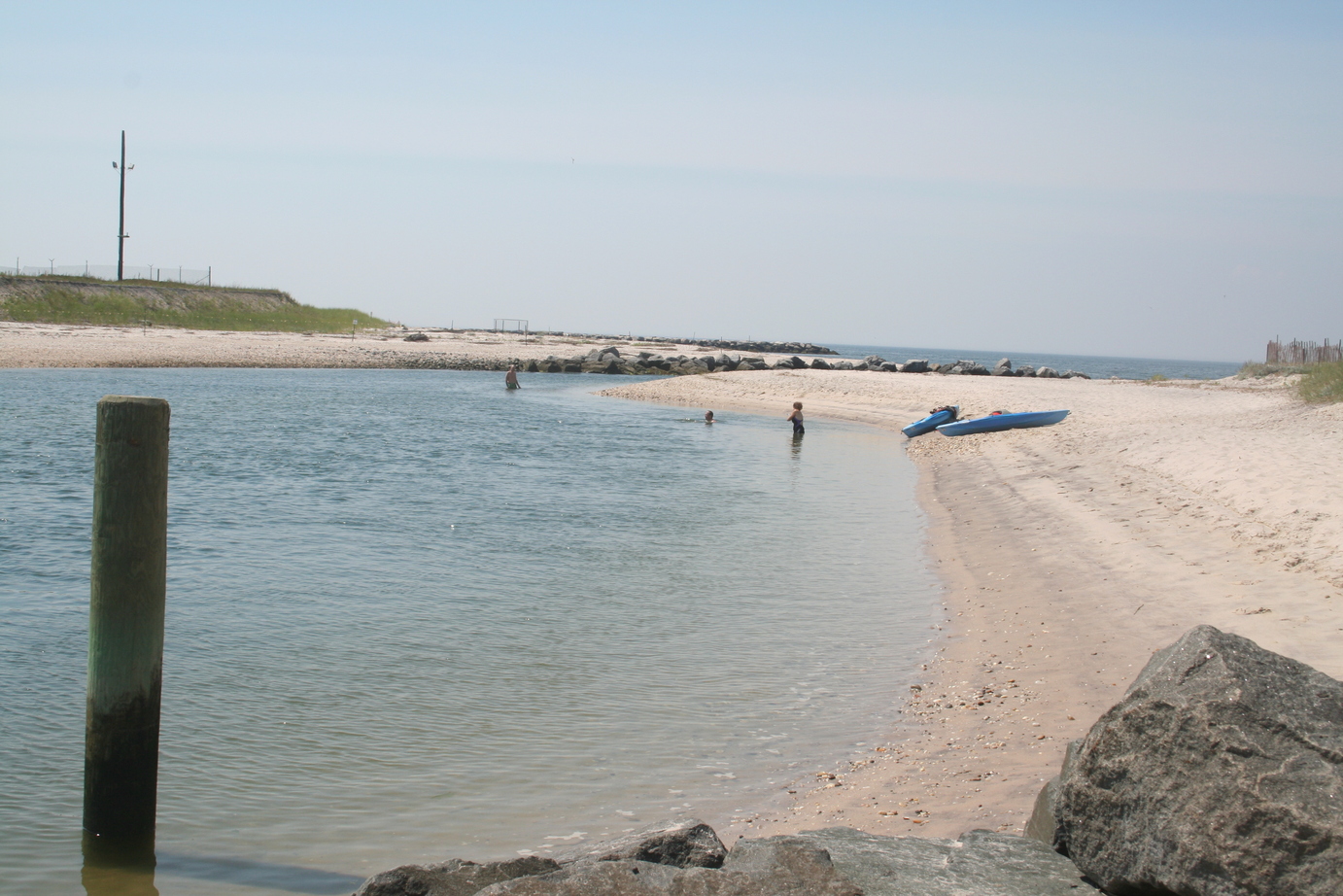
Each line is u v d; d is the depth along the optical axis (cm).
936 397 4625
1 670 911
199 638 1021
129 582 607
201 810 670
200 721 812
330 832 648
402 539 1548
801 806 689
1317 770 412
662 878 443
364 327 9694
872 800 691
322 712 841
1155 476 1997
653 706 883
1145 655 974
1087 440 2748
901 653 1041
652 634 1096
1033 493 2028
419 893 470
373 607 1161
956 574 1408
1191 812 424
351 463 2408
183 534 1506
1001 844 518
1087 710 845
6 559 1325
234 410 3544
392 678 929
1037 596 1243
